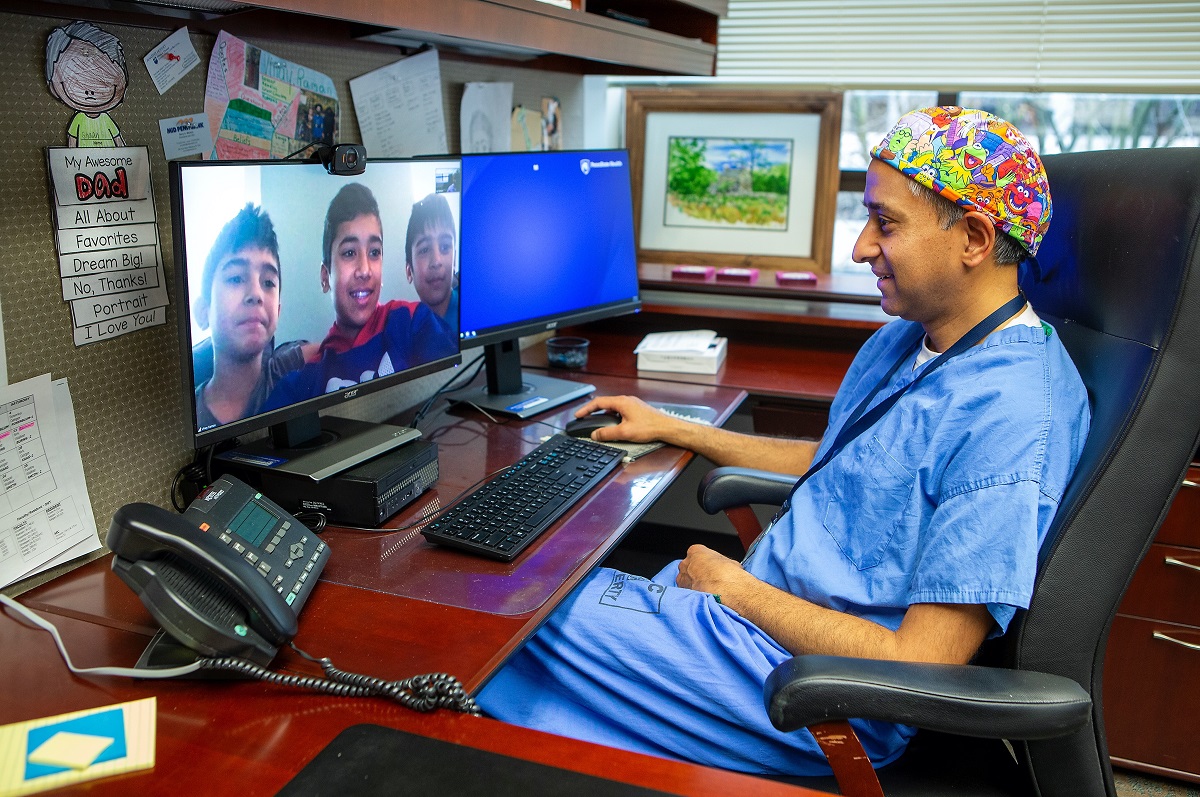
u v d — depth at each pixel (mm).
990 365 1094
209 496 991
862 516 1154
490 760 754
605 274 1876
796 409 1868
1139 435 941
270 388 1151
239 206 1062
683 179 2434
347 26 1453
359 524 1193
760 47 2361
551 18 1410
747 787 735
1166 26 2096
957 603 992
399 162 1315
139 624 963
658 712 1061
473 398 1730
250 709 819
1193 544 1675
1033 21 2170
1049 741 991
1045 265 1199
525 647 1123
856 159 2465
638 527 2424
